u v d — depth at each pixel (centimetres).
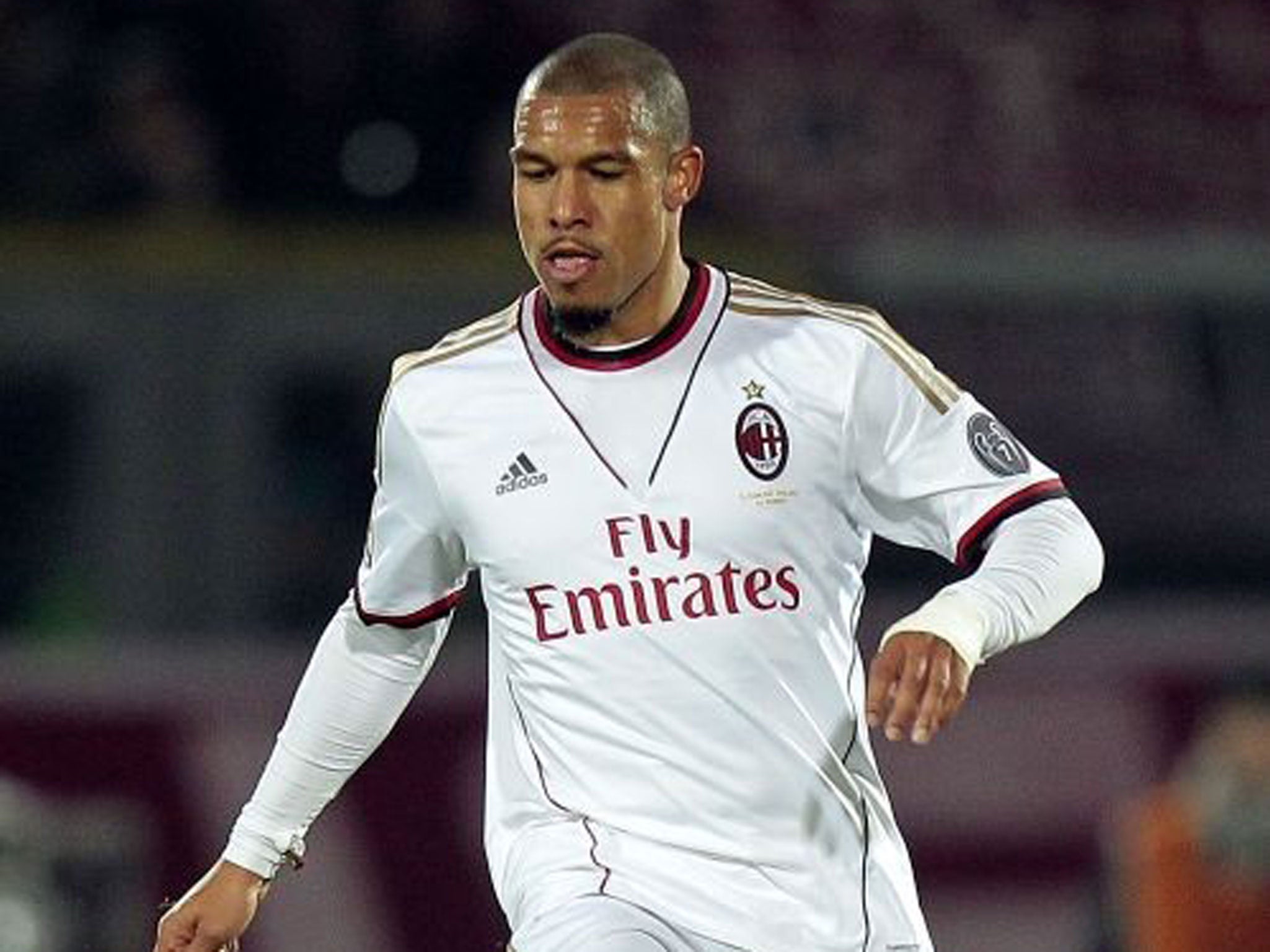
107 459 3194
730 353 1361
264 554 3219
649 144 1322
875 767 1398
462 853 2978
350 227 3541
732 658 1343
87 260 3272
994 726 3072
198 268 3284
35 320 3200
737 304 1375
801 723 1353
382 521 1422
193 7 3841
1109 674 3116
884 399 1355
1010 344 3784
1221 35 4609
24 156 3656
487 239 3397
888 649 1239
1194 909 2600
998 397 3756
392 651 1452
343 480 3278
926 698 1225
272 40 3834
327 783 1477
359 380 3278
